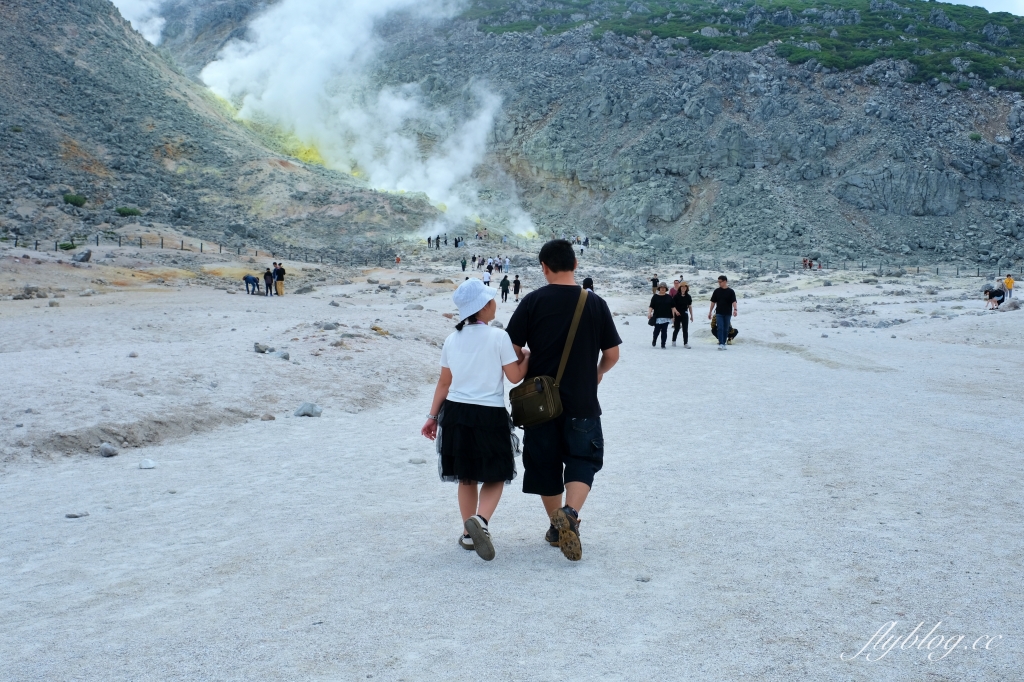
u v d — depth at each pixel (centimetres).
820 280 4894
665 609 387
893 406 1095
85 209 6244
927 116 8444
